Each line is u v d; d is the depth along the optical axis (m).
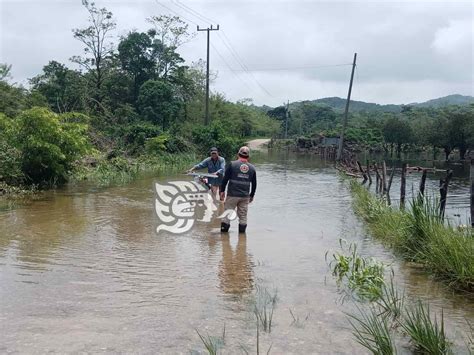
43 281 5.64
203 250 7.34
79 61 38.31
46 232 8.38
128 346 3.96
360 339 4.10
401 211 9.00
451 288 5.63
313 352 3.93
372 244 7.93
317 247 7.68
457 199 15.13
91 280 5.71
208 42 35.22
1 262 6.43
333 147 40.66
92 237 8.05
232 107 55.03
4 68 27.41
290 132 86.19
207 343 4.05
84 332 4.22
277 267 6.45
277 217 10.58
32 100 26.83
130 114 34.97
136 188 14.85
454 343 4.12
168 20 41.72
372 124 64.25
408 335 4.25
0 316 4.54
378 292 5.18
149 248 7.38
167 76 42.41
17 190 13.18
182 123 39.16
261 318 4.62
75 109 33.31
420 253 6.69
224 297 5.21
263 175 22.19
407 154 53.19
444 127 39.97
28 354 3.79
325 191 15.88
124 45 39.84
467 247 5.95
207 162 11.34
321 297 5.25
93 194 13.38
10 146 14.04
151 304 4.95
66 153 15.19
